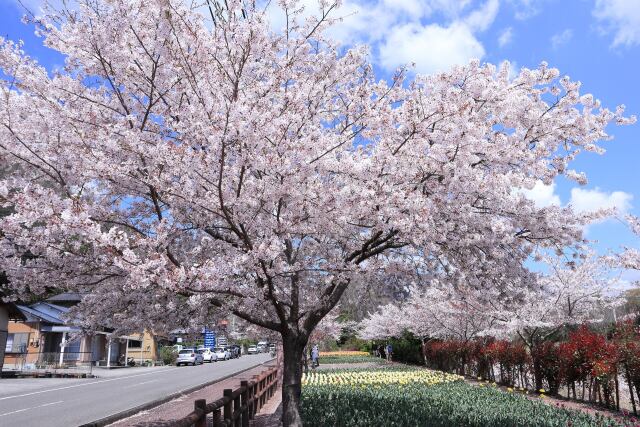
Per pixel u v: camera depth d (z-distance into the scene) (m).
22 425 9.92
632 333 10.81
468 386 13.73
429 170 5.70
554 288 14.33
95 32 5.40
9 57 5.36
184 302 6.24
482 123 5.79
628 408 10.95
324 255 6.32
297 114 5.68
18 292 5.70
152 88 5.60
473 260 6.28
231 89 5.95
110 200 6.27
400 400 10.10
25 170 5.87
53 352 29.94
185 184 5.32
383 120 5.68
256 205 5.43
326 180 6.19
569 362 12.16
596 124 6.18
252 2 5.73
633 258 8.58
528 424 7.34
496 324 17.45
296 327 6.49
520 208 5.93
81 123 5.61
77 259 5.29
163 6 5.11
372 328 32.84
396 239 6.17
